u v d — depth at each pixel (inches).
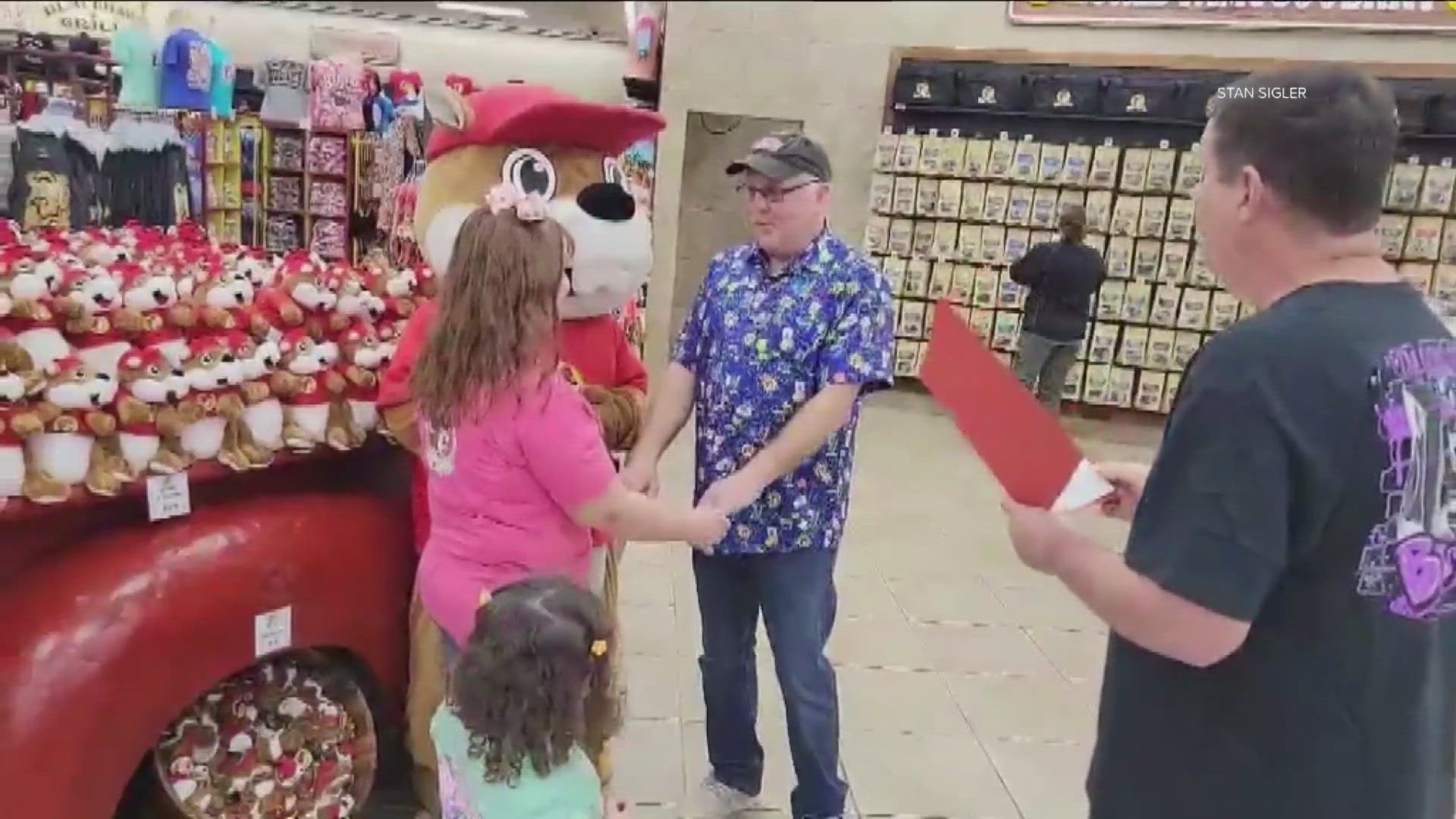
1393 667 50.3
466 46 372.8
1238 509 47.1
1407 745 51.0
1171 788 53.9
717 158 336.2
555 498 74.7
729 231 339.6
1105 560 50.8
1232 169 50.9
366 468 101.2
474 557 75.9
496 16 410.0
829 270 92.6
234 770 92.0
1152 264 303.1
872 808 114.0
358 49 335.3
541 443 72.7
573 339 97.3
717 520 82.3
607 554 96.8
